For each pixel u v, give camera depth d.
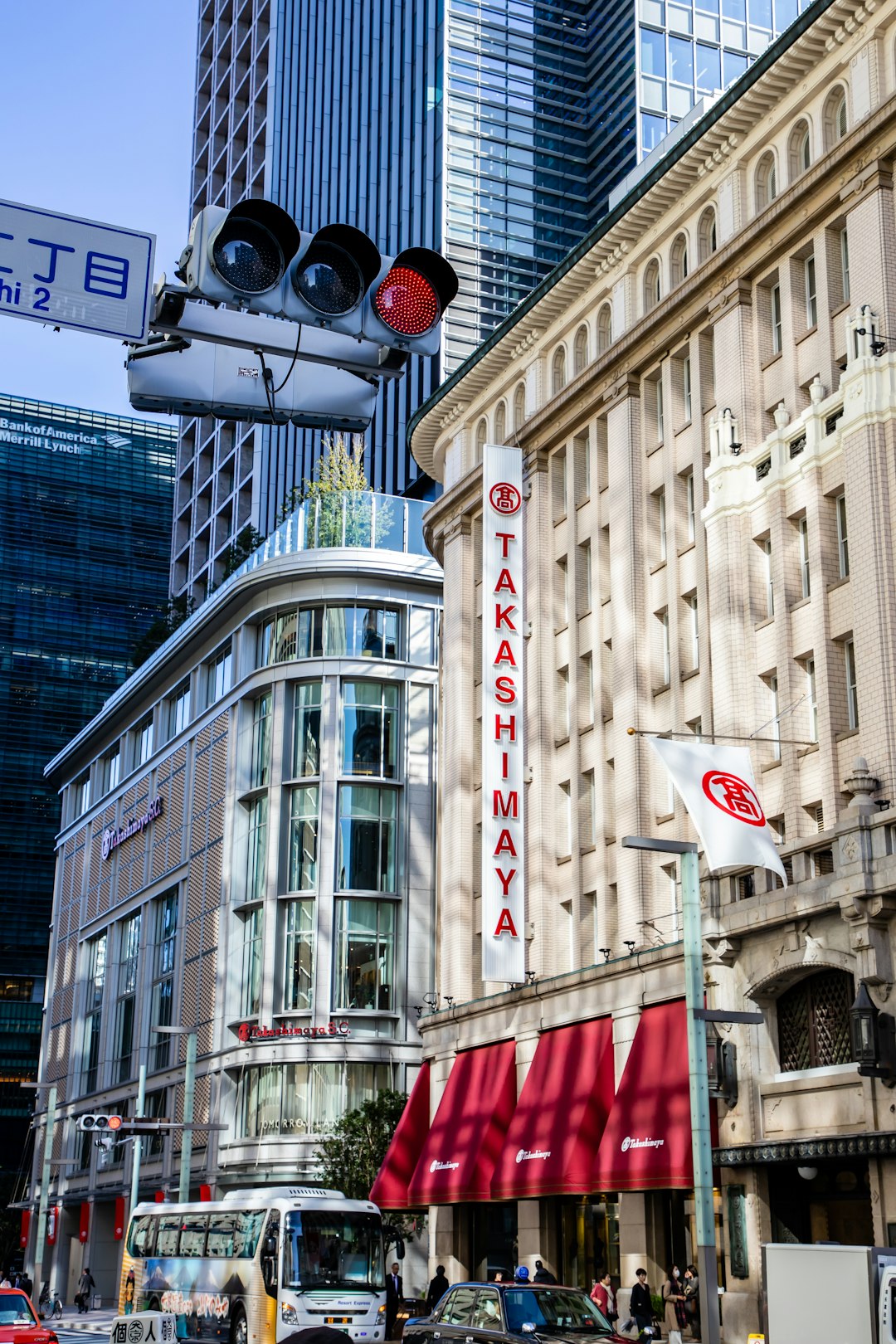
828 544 33.00
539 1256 39.31
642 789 39.09
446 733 51.12
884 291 32.19
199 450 127.19
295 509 76.19
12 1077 172.88
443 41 98.00
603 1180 34.09
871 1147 27.11
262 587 70.56
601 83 99.50
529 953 43.50
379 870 66.12
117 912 91.44
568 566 44.84
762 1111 31.23
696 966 24.69
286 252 7.88
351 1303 31.22
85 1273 78.25
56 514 198.50
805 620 33.44
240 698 72.31
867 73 33.56
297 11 120.75
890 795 29.52
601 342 44.25
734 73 98.62
